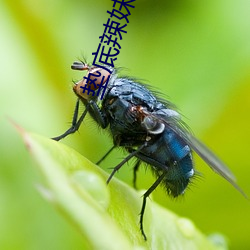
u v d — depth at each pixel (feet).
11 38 0.32
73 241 0.29
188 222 0.29
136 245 0.27
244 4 0.34
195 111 0.32
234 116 0.32
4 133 0.30
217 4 0.33
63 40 0.32
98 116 0.30
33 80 0.32
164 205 0.32
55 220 0.29
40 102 0.32
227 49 0.33
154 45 0.33
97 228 0.23
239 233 0.32
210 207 0.32
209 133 0.32
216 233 0.32
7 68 0.32
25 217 0.29
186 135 0.31
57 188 0.23
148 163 0.30
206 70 0.33
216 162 0.31
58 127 0.32
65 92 0.32
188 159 0.31
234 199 0.32
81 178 0.25
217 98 0.32
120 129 0.30
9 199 0.29
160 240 0.28
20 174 0.30
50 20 0.32
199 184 0.32
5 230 0.29
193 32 0.33
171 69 0.33
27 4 0.32
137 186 0.32
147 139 0.30
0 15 0.32
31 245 0.29
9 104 0.31
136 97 0.30
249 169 0.32
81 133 0.32
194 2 0.33
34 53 0.32
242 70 0.32
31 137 0.24
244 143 0.32
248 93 0.32
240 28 0.33
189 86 0.33
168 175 0.30
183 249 0.28
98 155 0.32
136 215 0.28
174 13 0.33
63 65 0.32
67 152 0.25
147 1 0.33
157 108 0.31
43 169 0.23
